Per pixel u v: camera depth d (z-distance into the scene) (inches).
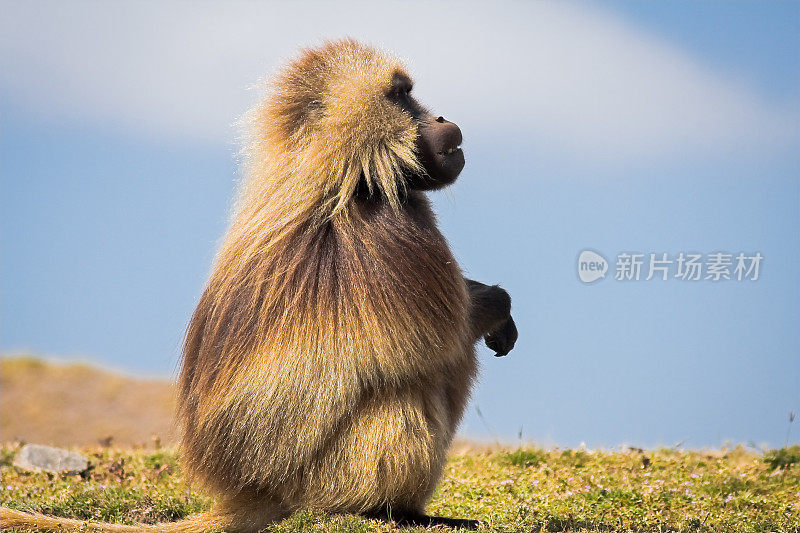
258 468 895.1
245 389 885.8
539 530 956.6
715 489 1169.4
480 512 1037.2
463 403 981.8
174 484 1184.2
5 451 1425.9
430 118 970.1
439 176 963.3
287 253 895.1
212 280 966.4
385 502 888.9
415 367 873.5
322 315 866.8
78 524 932.6
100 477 1275.8
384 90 947.3
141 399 2758.4
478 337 1000.2
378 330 859.4
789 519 1042.1
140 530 936.3
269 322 879.7
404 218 913.5
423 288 882.8
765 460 1317.7
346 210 902.4
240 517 933.2
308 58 967.0
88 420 2539.4
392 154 932.0
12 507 1072.2
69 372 2965.1
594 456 1358.3
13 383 2824.8
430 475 895.7
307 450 877.2
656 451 1412.4
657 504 1083.3
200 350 951.6
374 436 873.5
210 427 911.7
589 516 1027.3
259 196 942.4
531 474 1241.4
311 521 874.1
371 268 875.4
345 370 863.7
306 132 933.2
